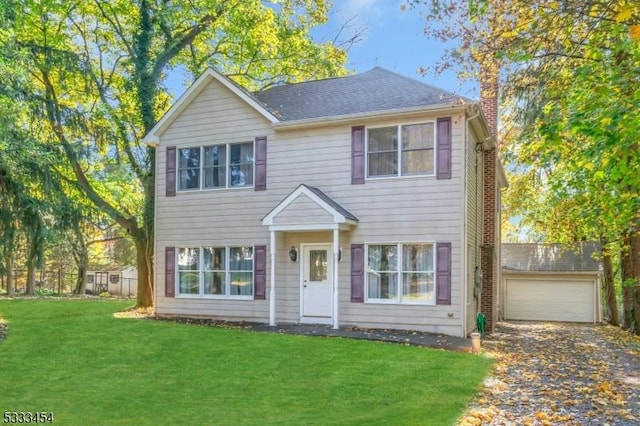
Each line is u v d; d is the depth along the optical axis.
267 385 8.20
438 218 13.68
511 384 8.53
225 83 16.17
